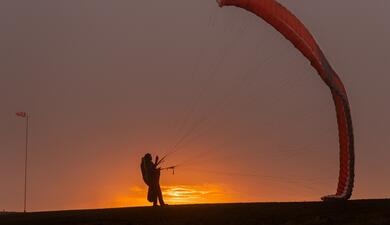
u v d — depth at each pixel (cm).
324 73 3228
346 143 3406
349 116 3391
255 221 2247
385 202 2506
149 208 2597
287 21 3100
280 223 2208
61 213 2598
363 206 2442
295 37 3125
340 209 2405
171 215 2402
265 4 3044
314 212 2367
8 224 2403
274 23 3112
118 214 2459
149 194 2716
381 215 2250
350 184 3334
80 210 2669
